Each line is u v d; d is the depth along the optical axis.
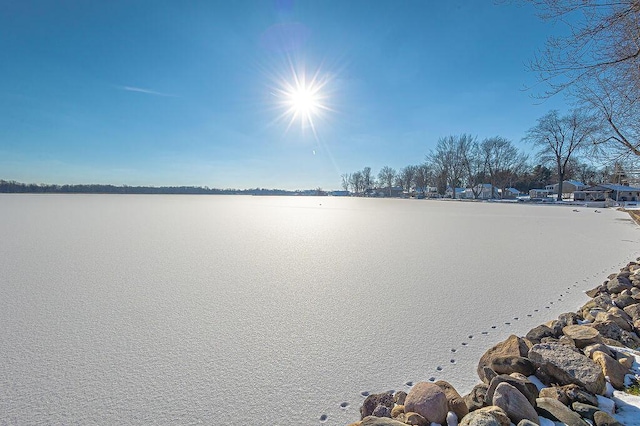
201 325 3.05
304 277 4.75
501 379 1.79
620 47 3.30
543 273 4.89
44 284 4.35
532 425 1.45
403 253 6.60
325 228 11.26
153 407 1.89
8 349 2.57
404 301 3.68
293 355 2.48
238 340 2.74
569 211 20.88
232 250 6.98
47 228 10.68
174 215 16.84
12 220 13.19
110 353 2.52
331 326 3.02
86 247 7.23
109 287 4.24
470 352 2.50
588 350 2.20
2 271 5.04
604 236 8.98
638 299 3.39
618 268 5.18
